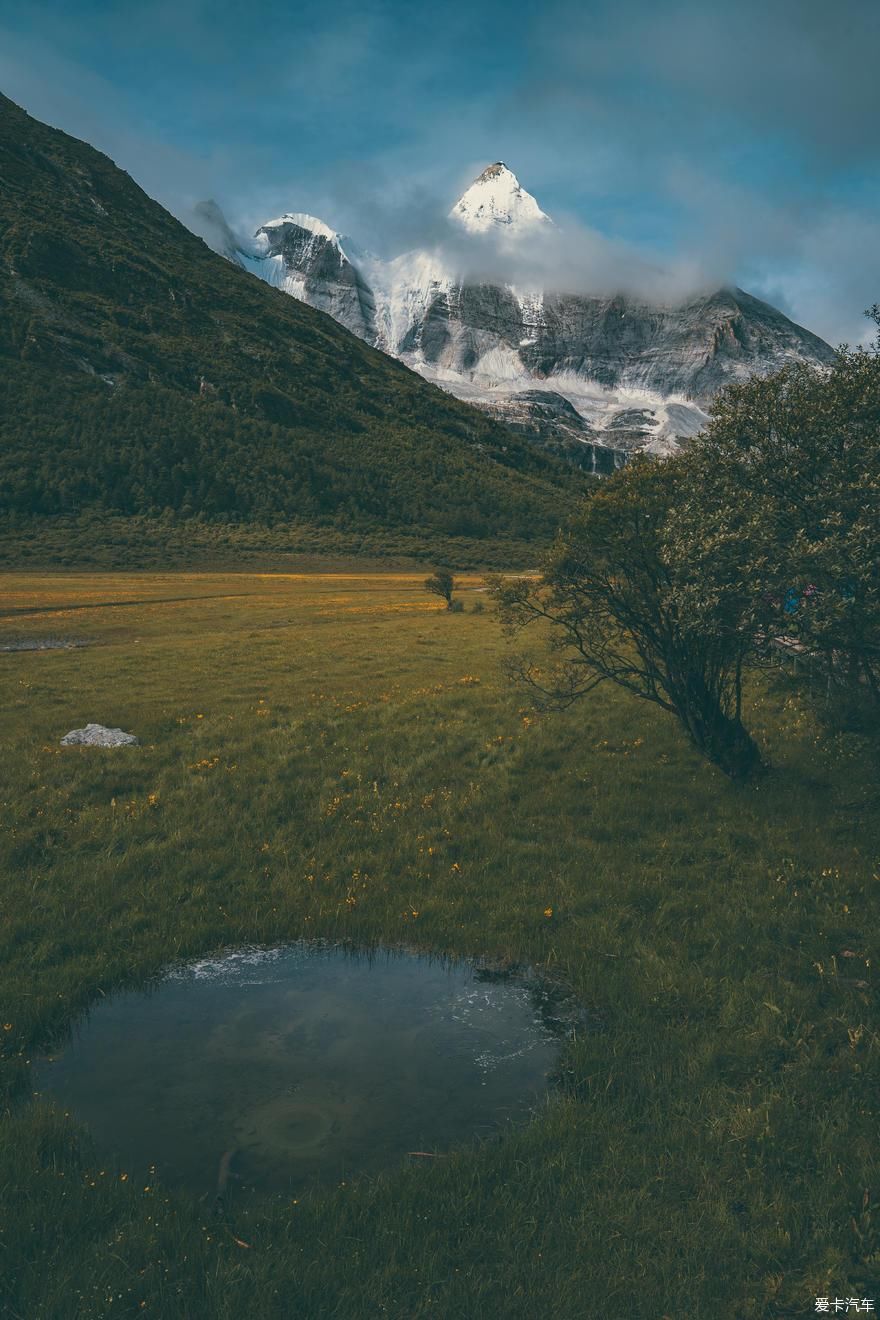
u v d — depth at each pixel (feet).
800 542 39.83
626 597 57.26
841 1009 31.17
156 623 169.27
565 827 53.16
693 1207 22.65
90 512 518.78
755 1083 27.66
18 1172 23.97
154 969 38.06
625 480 56.44
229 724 79.10
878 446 39.37
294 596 240.94
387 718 79.92
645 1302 19.75
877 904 39.63
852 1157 23.86
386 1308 19.65
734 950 36.73
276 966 38.63
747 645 49.96
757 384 46.80
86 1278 20.33
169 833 54.08
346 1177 24.40
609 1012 33.50
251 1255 21.24
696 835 50.39
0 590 258.78
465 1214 22.59
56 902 44.14
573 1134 25.55
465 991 35.91
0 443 570.05
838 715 61.72
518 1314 19.58
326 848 51.44
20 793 61.46
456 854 50.37
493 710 80.74
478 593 252.83
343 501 615.57
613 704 79.66
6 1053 31.17
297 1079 29.53
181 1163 25.21
